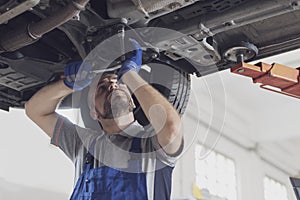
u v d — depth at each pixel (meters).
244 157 6.86
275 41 1.69
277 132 6.61
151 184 1.38
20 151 3.29
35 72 1.74
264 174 7.30
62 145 1.62
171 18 1.51
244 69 1.72
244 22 1.46
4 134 3.20
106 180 1.40
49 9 1.41
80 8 1.30
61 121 1.65
